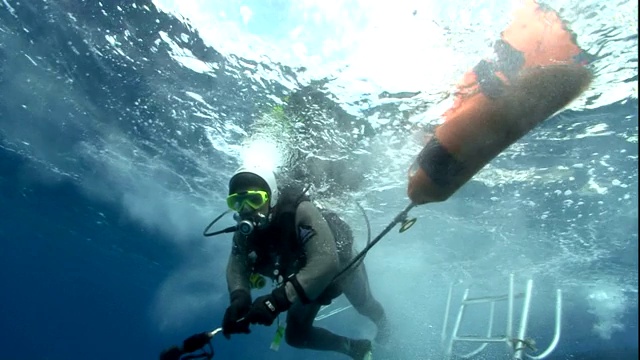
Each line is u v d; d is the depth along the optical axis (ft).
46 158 48.98
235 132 31.27
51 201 67.87
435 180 9.86
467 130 9.37
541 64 10.19
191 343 11.29
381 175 32.07
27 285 190.19
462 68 19.10
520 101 9.14
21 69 31.55
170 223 61.57
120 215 63.98
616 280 53.06
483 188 33.40
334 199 36.17
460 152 9.45
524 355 18.75
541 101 9.15
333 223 15.89
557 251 45.01
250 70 24.02
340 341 19.15
